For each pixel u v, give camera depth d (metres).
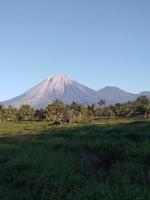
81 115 171.88
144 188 18.47
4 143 33.66
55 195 17.42
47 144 30.86
